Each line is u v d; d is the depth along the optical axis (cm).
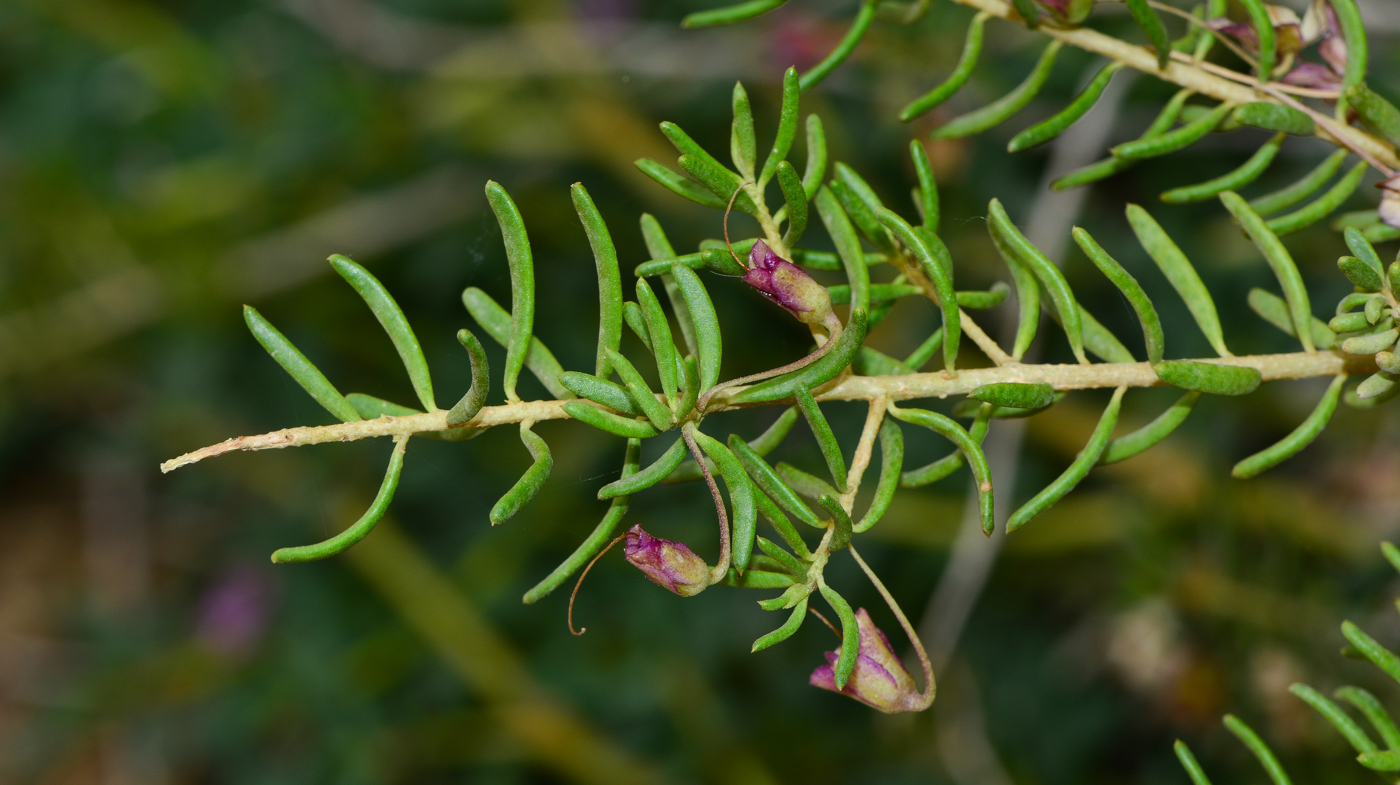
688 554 29
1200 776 30
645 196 67
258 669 73
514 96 70
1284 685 42
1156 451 52
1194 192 31
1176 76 32
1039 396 30
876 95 56
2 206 67
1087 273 58
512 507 29
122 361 77
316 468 74
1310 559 44
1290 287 31
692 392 29
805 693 63
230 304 70
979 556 49
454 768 68
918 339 61
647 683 64
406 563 66
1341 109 31
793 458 63
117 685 77
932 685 30
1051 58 32
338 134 70
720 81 68
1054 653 58
